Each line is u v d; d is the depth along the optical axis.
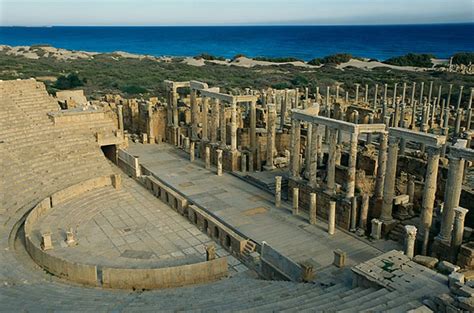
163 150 62.19
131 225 39.16
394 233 35.66
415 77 129.12
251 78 133.88
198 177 50.69
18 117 52.03
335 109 67.25
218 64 179.25
